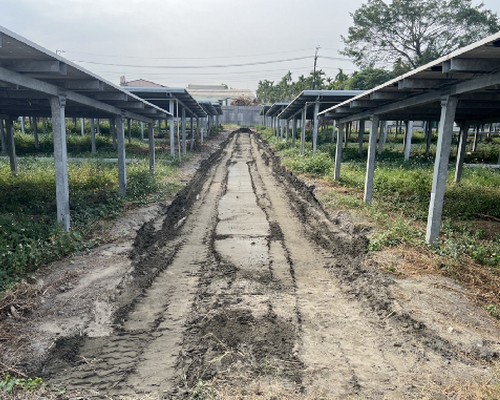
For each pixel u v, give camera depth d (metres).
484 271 4.99
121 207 8.16
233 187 12.55
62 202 6.09
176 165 15.37
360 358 3.50
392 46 33.25
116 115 9.02
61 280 4.67
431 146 23.20
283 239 7.13
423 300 4.28
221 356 3.48
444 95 5.55
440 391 3.02
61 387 3.08
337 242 6.66
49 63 4.74
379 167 13.96
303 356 3.52
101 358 3.47
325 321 4.16
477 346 3.51
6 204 7.82
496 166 15.59
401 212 7.83
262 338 3.79
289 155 18.47
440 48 31.92
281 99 53.47
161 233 7.26
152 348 3.65
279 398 2.96
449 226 6.83
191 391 3.04
